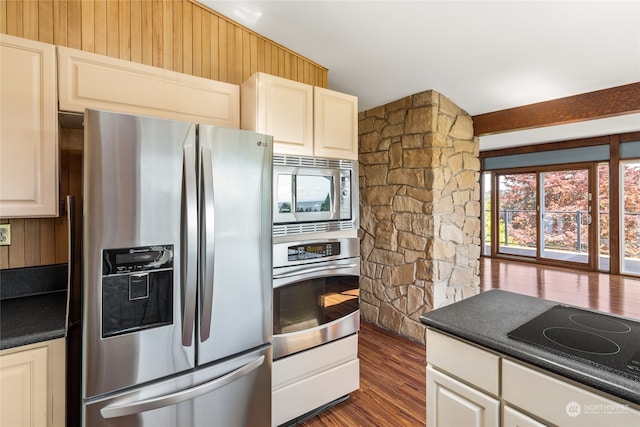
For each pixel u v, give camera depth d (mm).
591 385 867
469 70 2555
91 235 1205
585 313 1337
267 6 2049
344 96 2211
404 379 2439
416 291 3029
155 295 1343
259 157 1638
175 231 1364
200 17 2129
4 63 1386
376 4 1911
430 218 2902
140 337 1294
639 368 893
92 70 1560
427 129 2916
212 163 1456
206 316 1424
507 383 1060
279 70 2484
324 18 2105
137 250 1293
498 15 1903
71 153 1794
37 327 1326
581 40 2051
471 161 3324
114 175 1242
